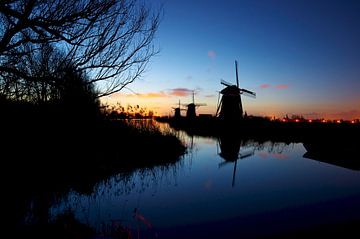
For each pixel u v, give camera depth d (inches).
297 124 1566.2
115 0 161.0
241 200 348.5
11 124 221.9
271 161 714.8
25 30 160.4
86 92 181.0
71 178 348.2
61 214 252.4
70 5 150.9
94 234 207.5
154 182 441.4
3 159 235.3
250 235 235.3
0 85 166.1
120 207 306.0
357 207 322.7
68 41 150.9
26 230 192.5
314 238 227.3
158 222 262.2
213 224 262.4
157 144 674.8
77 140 344.8
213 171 556.4
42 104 218.5
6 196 233.6
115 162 493.0
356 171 587.8
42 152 261.0
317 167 634.8
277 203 339.3
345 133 1008.2
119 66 175.2
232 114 1615.4
